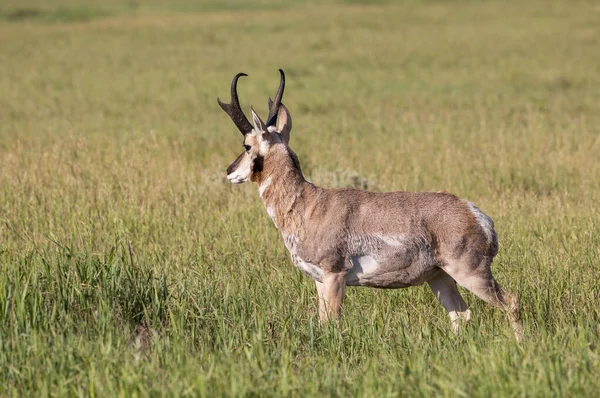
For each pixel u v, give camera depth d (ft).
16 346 74.02
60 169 158.30
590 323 82.53
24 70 377.50
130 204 135.54
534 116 236.22
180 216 131.95
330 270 89.81
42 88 325.42
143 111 271.49
